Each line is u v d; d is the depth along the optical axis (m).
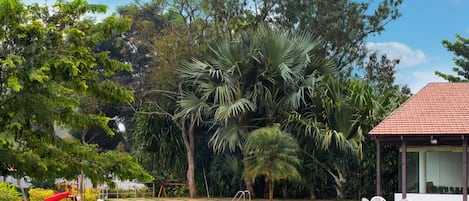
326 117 23.80
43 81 8.07
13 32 8.16
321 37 30.97
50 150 8.80
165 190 27.52
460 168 20.14
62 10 8.92
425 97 20.89
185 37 27.39
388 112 23.66
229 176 26.48
